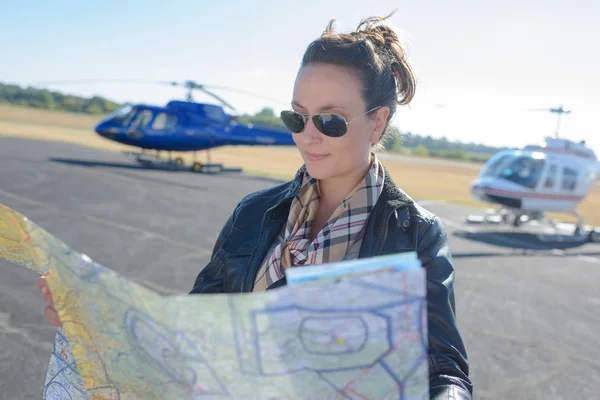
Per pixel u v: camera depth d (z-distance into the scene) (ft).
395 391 2.18
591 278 24.68
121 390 2.82
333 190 3.90
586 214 60.54
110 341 2.57
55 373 3.59
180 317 2.21
